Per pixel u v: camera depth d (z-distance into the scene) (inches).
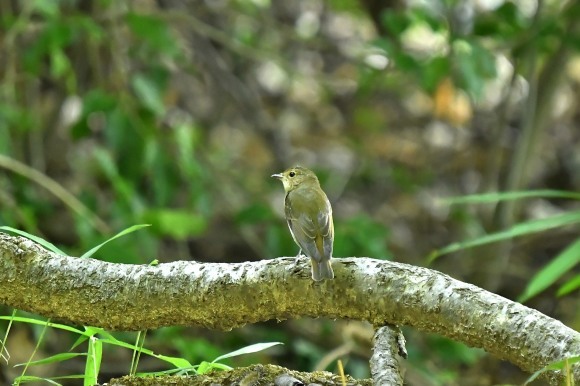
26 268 229.9
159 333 407.2
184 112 675.4
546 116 561.9
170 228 435.5
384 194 679.7
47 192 530.6
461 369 529.3
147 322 231.3
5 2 526.6
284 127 698.8
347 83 764.0
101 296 227.8
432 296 212.7
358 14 682.2
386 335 217.9
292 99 758.5
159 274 227.0
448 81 637.9
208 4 666.8
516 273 600.1
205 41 639.8
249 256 585.9
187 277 225.8
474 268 558.6
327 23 768.3
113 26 477.7
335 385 223.3
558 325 203.3
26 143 530.9
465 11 504.7
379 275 217.8
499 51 503.5
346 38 764.0
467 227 553.9
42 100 605.0
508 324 205.6
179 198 569.9
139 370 477.1
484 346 210.4
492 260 550.6
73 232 516.4
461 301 210.4
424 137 730.8
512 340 205.2
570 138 724.7
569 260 277.4
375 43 458.9
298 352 458.9
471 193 684.7
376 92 738.8
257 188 550.9
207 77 684.1
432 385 455.8
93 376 227.3
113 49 476.4
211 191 534.0
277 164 658.8
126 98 447.8
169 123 583.5
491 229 552.1
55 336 478.9
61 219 522.0
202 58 641.0
